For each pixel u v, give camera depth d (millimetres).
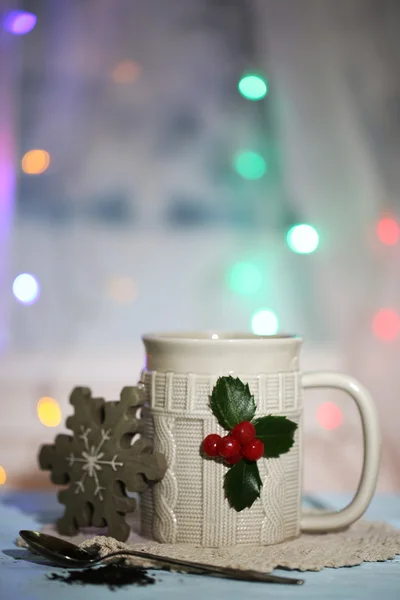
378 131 1531
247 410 672
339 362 1524
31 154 1507
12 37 1542
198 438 675
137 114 1601
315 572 626
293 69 1515
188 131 1601
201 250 1586
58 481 713
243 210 1592
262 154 1586
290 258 1571
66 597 584
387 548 667
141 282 1590
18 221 1575
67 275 1584
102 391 1508
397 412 1529
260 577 601
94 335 1579
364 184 1526
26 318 1571
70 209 1592
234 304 1581
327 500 814
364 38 1531
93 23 1593
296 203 1561
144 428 697
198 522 673
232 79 1590
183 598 583
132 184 1598
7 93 1537
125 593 590
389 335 1531
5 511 772
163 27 1593
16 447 1485
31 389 1499
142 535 698
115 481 688
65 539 697
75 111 1595
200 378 676
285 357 690
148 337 696
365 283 1544
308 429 1507
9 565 638
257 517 674
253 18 1575
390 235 1510
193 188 1597
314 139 1524
